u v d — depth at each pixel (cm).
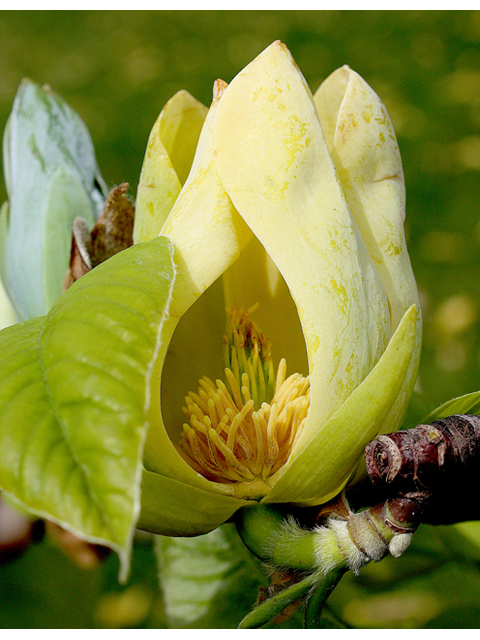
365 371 20
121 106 77
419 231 57
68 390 17
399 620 27
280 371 22
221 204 20
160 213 21
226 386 22
